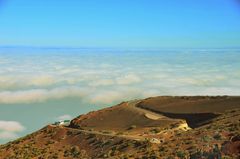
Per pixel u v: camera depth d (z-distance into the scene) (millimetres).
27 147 53719
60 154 47750
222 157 21453
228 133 31484
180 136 37844
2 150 54094
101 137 50344
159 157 28812
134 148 40938
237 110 55219
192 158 24578
